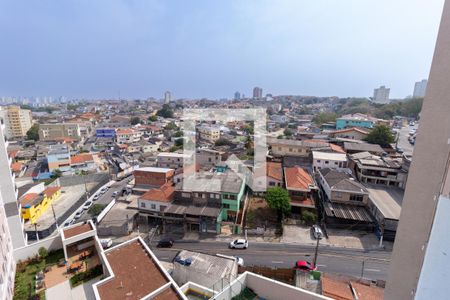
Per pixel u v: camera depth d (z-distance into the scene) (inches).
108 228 1091.3
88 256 822.5
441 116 258.5
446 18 248.5
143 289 535.5
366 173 1360.7
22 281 716.7
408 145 2374.5
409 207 293.1
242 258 916.0
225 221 1107.9
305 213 1107.3
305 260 900.0
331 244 988.6
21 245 865.5
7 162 822.5
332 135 2345.0
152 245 1011.9
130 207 1253.7
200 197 1119.0
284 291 473.7
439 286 213.6
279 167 1539.1
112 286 544.4
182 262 742.5
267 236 1050.1
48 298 665.6
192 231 1095.0
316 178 1449.3
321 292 639.8
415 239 289.3
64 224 1238.3
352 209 1115.9
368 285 708.7
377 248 958.4
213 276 678.5
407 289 300.4
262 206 1246.3
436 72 260.2
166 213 1097.4
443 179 249.9
